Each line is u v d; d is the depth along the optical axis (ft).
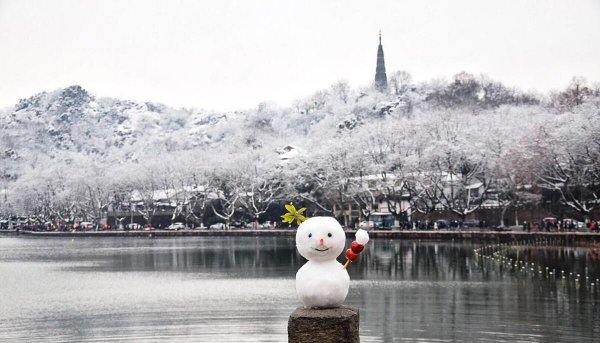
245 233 611.88
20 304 214.69
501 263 296.92
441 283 237.25
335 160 594.24
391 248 395.75
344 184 582.76
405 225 527.40
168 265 343.05
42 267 350.64
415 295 210.79
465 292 213.66
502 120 589.73
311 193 634.02
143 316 185.26
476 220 544.21
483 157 506.07
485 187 519.60
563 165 457.68
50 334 162.71
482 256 329.11
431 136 562.66
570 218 500.74
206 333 158.10
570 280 235.40
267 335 154.40
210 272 303.48
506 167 482.28
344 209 630.33
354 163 581.12
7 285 269.03
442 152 512.22
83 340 154.81
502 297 201.26
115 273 310.86
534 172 463.42
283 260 357.41
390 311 181.78
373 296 210.59
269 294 223.92
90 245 543.80
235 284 254.06
